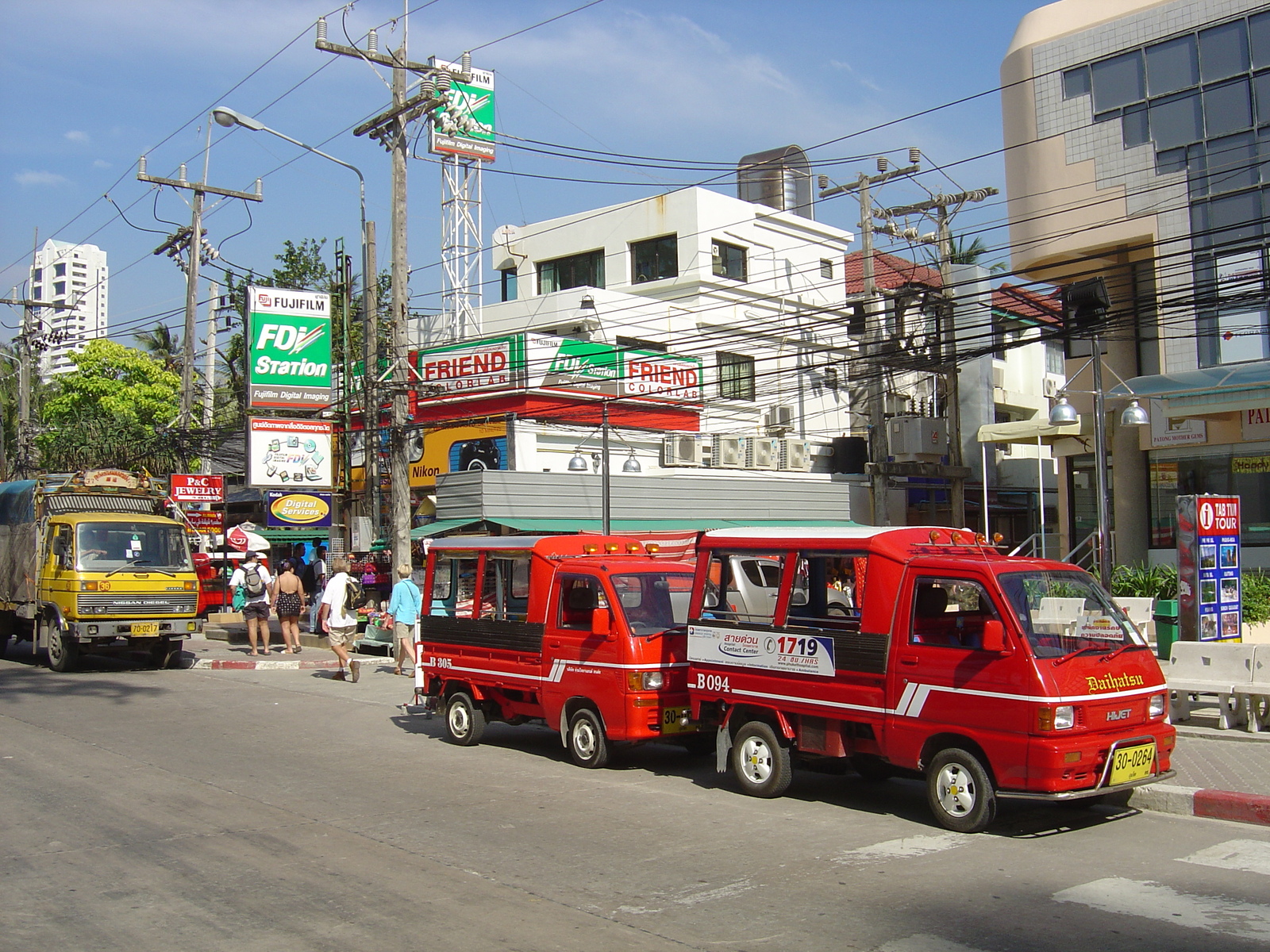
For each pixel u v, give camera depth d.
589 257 35.59
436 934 5.93
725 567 10.20
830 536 9.36
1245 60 18.44
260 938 5.87
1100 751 7.90
